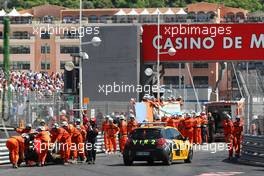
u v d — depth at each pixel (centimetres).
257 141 8069
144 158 7725
